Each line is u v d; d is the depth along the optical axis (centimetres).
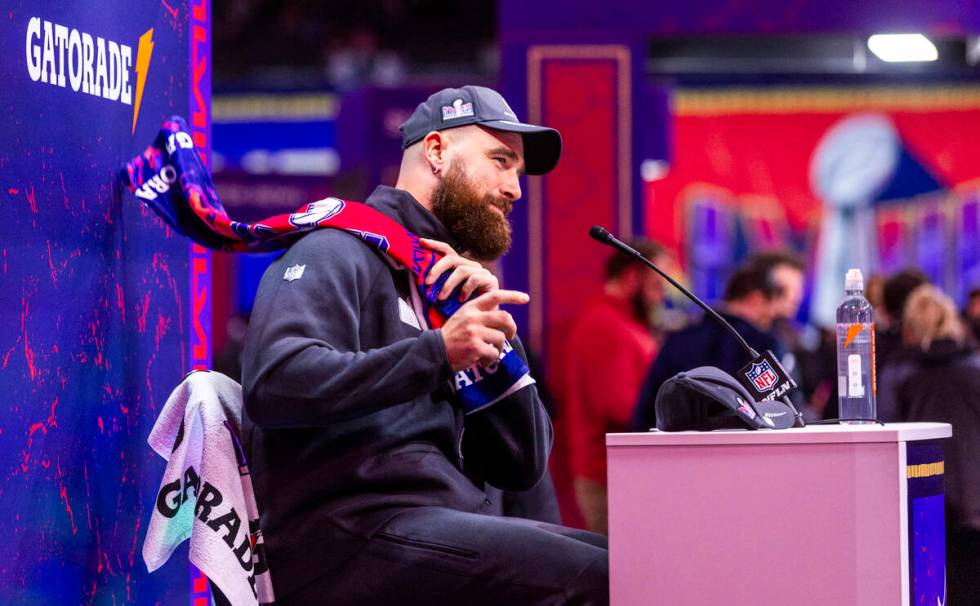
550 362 1317
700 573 394
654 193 1914
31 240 439
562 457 1242
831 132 1892
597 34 1317
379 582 423
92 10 489
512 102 1319
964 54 1450
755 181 1906
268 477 440
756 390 443
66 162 466
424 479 442
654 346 1077
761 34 1301
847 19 1278
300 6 2978
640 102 1316
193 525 431
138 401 524
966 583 733
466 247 490
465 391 466
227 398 455
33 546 436
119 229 509
